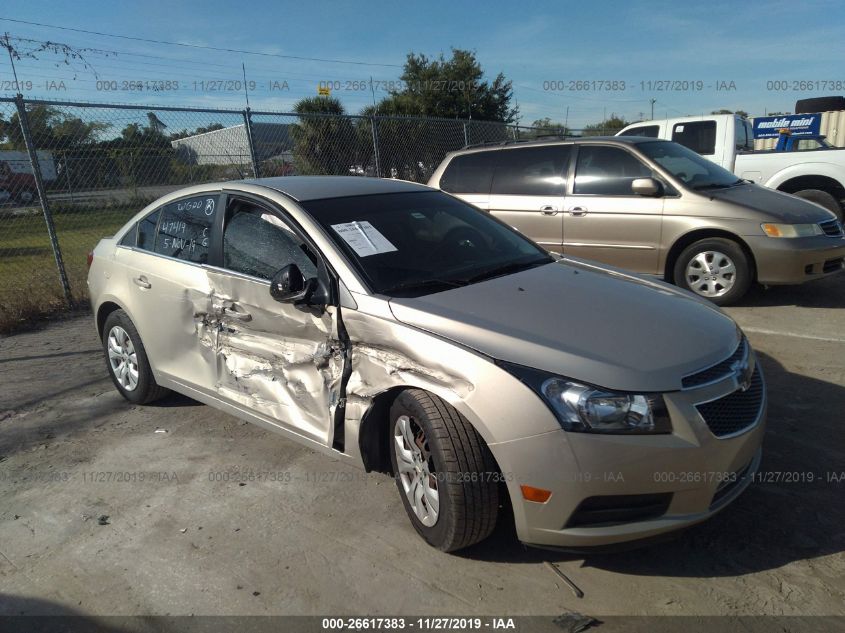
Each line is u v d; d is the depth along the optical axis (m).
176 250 4.19
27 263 9.73
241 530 3.19
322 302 3.22
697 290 6.79
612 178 7.05
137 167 9.11
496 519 2.76
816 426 3.99
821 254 6.32
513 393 2.56
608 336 2.79
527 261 3.87
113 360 4.82
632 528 2.54
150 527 3.25
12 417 4.64
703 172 7.13
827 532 2.98
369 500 3.40
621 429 2.47
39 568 2.96
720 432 2.62
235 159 9.96
